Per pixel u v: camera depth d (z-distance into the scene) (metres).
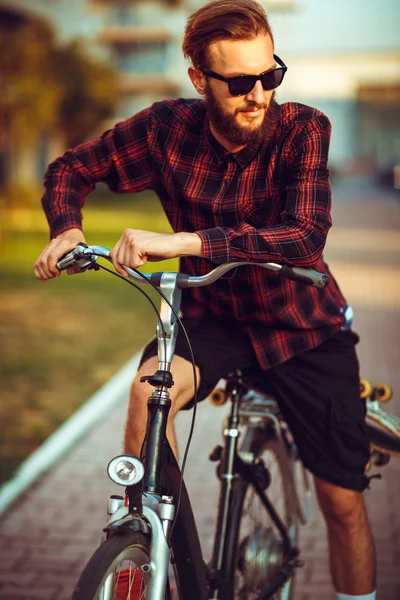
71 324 12.06
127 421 2.83
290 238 2.66
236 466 3.33
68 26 56.22
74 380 8.86
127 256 2.50
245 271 3.07
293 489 3.88
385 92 90.62
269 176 2.95
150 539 2.40
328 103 89.75
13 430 7.14
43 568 4.71
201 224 3.09
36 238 23.69
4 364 9.52
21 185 35.41
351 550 3.45
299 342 3.21
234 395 3.35
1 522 5.31
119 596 2.45
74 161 3.21
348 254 20.70
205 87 2.81
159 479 2.51
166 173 3.09
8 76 30.45
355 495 3.37
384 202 45.62
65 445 6.73
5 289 15.16
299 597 4.36
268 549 3.61
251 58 2.67
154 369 2.85
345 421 3.25
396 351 10.24
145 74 72.31
